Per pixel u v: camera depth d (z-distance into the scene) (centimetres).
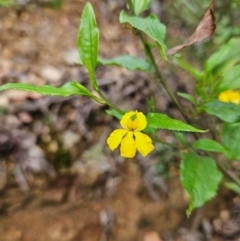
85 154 27
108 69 31
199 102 16
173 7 39
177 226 25
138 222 25
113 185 26
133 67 16
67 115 28
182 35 37
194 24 38
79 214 25
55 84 30
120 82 31
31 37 33
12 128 26
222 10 32
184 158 15
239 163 26
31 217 24
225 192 27
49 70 30
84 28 12
